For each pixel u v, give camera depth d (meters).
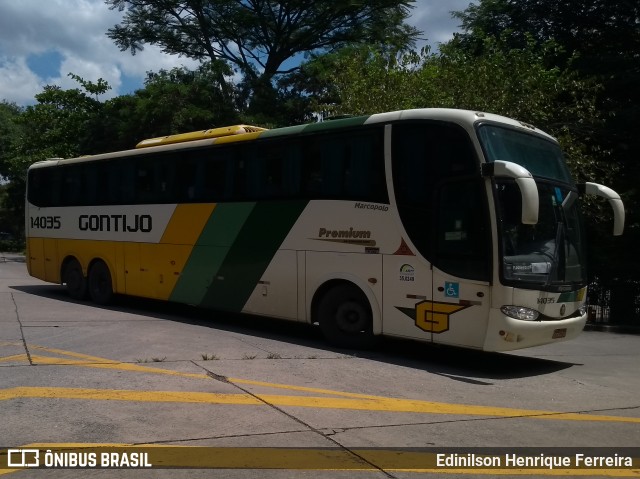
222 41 31.33
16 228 53.56
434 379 8.29
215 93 27.45
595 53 18.81
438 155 8.90
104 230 14.62
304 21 30.16
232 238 11.61
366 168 9.66
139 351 9.24
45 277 16.70
